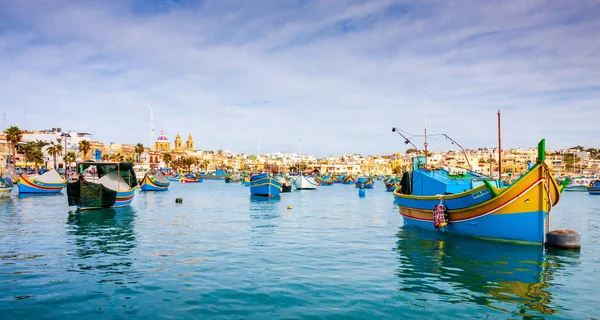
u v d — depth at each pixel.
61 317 11.39
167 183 85.38
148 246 21.30
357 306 12.28
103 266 16.88
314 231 26.81
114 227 28.34
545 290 13.81
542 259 17.95
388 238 23.84
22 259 18.12
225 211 40.62
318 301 12.69
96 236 24.41
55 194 61.97
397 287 14.12
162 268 16.59
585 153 150.75
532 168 19.70
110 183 41.97
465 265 17.08
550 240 20.09
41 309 11.97
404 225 29.94
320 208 45.16
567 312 11.83
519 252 19.30
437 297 13.11
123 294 13.28
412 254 19.28
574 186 96.25
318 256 18.95
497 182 25.56
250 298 12.95
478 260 17.89
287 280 14.90
